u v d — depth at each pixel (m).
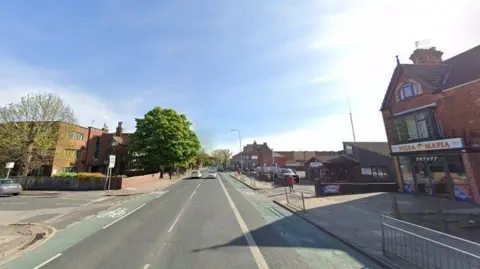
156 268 6.29
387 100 23.02
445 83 18.75
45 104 32.06
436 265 6.00
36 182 27.97
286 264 6.58
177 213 13.63
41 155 32.62
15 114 30.61
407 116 20.77
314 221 11.34
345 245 8.21
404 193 20.39
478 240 8.07
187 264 6.54
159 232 9.72
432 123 18.66
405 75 21.11
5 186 21.75
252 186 30.30
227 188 29.03
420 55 22.64
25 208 15.85
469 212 12.54
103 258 6.98
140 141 43.16
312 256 7.18
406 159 21.11
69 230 10.13
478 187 15.82
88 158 43.19
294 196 19.91
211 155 140.75
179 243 8.31
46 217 12.93
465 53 19.83
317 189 20.58
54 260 6.85
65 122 35.72
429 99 19.16
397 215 11.84
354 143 36.03
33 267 6.39
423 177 19.59
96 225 10.98
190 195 22.09
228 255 7.21
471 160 16.25
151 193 24.19
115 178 27.75
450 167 17.55
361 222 11.15
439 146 17.81
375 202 16.42
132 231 9.89
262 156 80.12
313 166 40.19
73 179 27.91
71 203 17.94
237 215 13.09
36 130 31.45
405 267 6.18
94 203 17.91
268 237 9.08
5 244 8.10
